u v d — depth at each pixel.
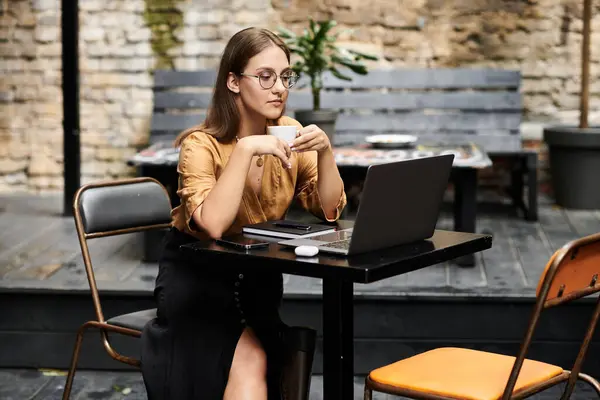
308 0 6.87
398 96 6.51
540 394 4.10
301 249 2.61
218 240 2.81
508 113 6.45
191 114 6.55
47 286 4.38
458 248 2.78
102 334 3.40
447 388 2.68
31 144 7.04
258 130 3.14
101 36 6.94
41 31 6.94
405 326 4.29
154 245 4.93
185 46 6.91
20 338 4.43
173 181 5.12
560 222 5.98
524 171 6.34
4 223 5.98
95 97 7.00
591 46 6.85
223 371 2.98
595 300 4.19
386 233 2.66
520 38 6.84
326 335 2.73
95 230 3.48
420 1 6.84
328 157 3.14
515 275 4.64
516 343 4.28
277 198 3.18
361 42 6.88
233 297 3.07
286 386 2.93
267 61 3.00
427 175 2.72
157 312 3.19
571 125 6.86
